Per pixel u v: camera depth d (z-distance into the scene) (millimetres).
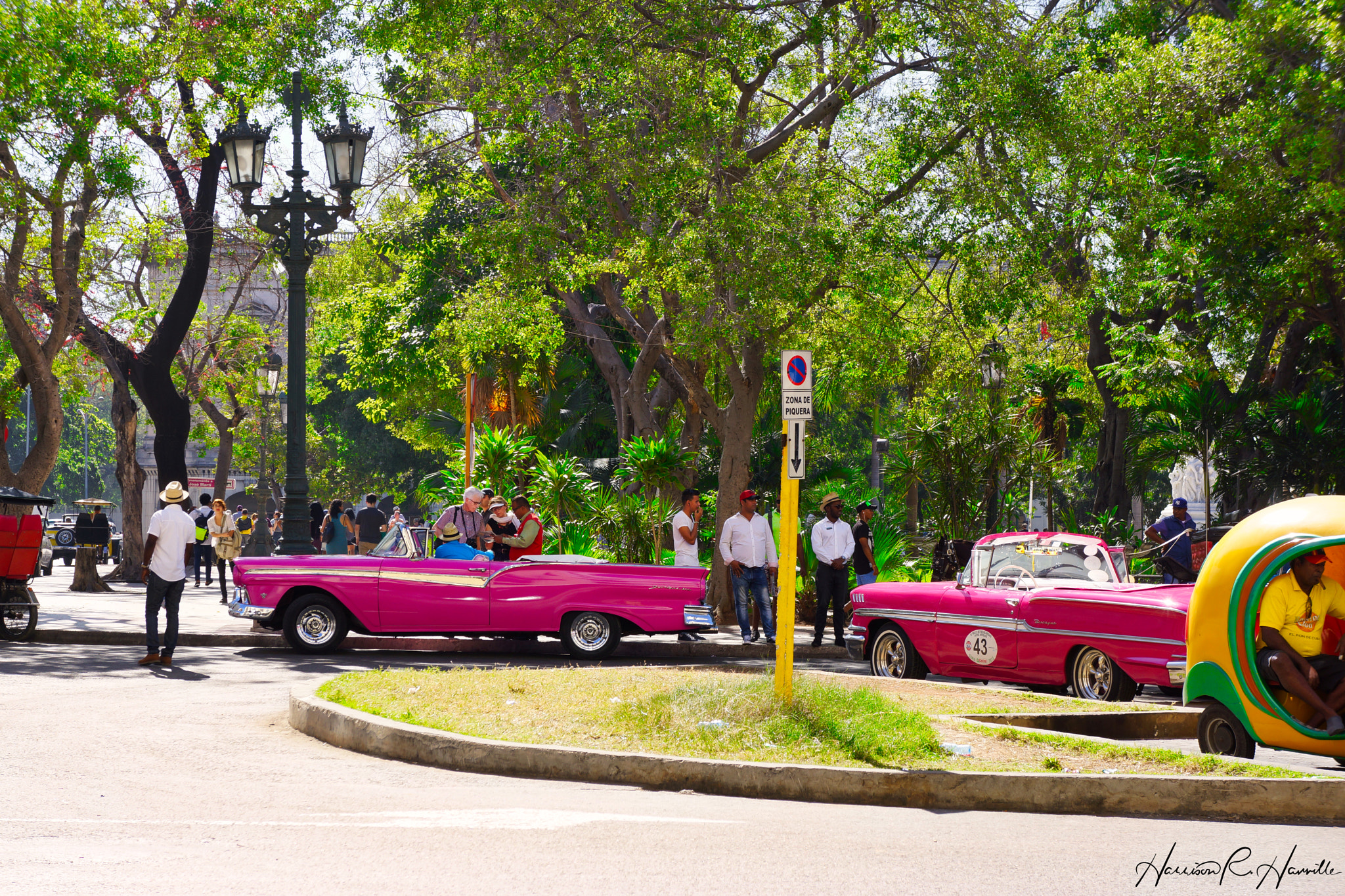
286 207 24625
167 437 37375
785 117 27875
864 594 19594
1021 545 18031
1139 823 9383
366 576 20922
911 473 31750
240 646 22234
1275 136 26828
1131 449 34781
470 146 32406
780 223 23359
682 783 10547
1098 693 16047
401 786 10453
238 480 104125
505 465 31562
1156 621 15086
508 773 11117
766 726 11766
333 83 31734
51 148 26203
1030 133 24172
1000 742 11781
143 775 10641
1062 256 26562
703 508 34281
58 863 7559
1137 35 33625
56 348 29422
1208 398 31297
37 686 16328
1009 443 31094
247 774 10828
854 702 12773
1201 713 12320
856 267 24484
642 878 7527
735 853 8219
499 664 19312
